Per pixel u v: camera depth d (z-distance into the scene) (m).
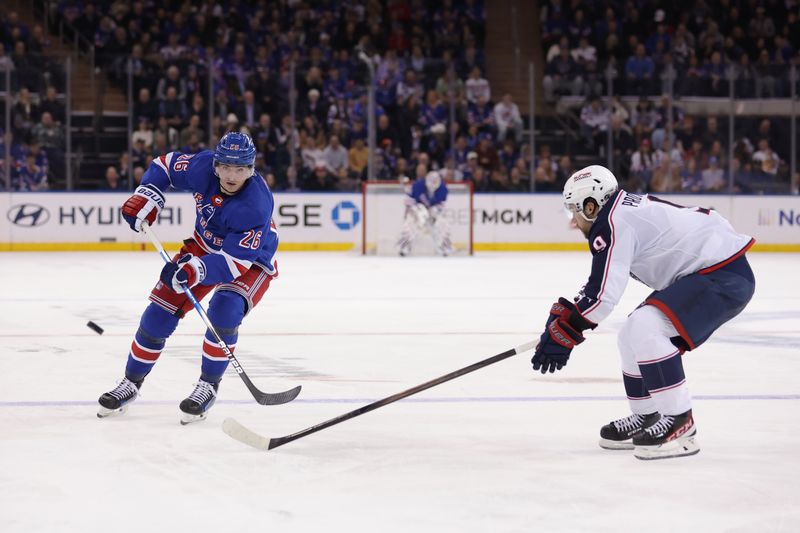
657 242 7.48
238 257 8.43
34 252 33.41
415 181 34.22
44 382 10.39
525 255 33.66
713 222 7.65
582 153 37.31
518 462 7.23
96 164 34.97
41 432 8.10
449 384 10.37
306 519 5.86
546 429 8.30
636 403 7.64
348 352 12.74
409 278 24.41
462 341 13.84
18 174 34.22
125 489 6.48
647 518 5.90
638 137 36.66
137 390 8.88
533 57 42.59
